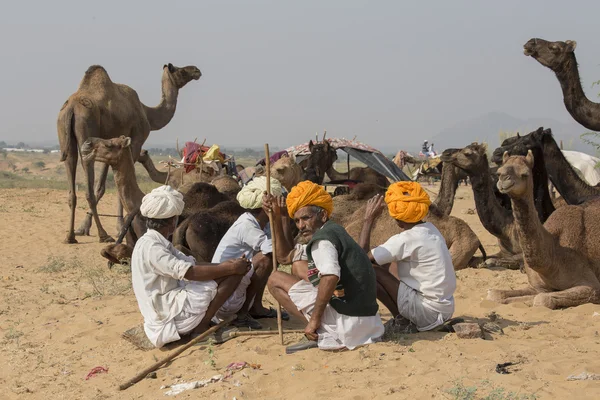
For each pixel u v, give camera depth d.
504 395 4.63
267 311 7.45
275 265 6.41
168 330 6.40
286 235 6.77
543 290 8.22
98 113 14.88
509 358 5.50
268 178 6.50
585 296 7.71
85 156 11.62
